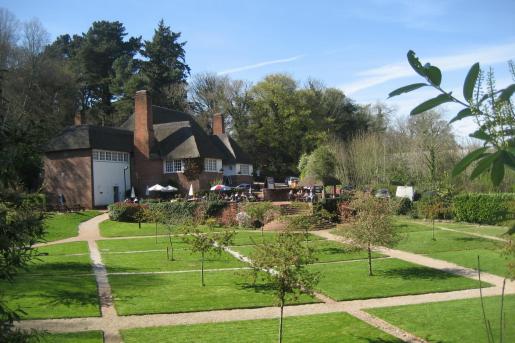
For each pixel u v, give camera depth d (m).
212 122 75.00
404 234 31.66
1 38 51.06
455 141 46.34
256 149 75.19
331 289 17.38
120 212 41.94
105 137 52.59
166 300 15.86
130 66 75.25
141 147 55.47
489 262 22.06
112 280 18.98
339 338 12.04
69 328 12.87
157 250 27.59
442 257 24.06
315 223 34.31
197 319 13.85
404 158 57.72
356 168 59.44
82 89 74.69
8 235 5.45
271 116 74.00
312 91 75.81
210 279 19.19
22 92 50.59
